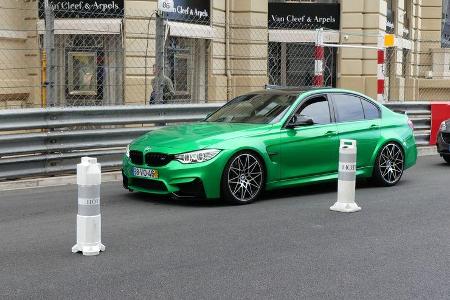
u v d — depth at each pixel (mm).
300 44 21750
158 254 5871
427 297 4797
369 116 9578
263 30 20625
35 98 17594
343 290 4938
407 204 8320
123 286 4980
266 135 8312
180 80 18188
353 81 21766
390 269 5473
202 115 11766
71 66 17094
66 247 6109
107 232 6688
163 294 4809
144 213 7652
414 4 27109
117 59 17078
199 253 5914
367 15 21625
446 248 6152
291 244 6258
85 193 5848
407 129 10008
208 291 4883
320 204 8289
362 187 9703
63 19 16953
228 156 7930
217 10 19375
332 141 8914
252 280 5152
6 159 9328
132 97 16969
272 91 9414
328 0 22062
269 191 9266
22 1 17719
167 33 16438
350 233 6719
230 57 20125
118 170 10680
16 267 5457
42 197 8758
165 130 8664
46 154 9797
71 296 4754
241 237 6516
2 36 17125
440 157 13961
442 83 26672
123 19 16875
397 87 23891
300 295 4816
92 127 10461
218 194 7941
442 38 28734
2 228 6906
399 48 24547
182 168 7754
